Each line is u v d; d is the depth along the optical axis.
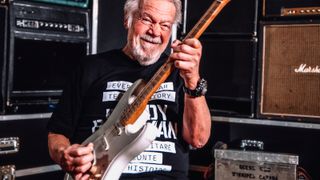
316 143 2.44
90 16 2.93
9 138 2.47
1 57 2.48
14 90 2.54
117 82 1.82
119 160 1.59
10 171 2.47
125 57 1.87
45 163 2.67
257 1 2.60
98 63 1.88
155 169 1.72
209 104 2.80
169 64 1.53
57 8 2.71
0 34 2.46
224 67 2.71
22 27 2.53
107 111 1.79
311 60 2.45
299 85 2.48
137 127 1.59
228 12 2.69
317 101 2.44
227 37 2.70
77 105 1.88
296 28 2.48
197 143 1.75
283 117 2.53
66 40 2.77
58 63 2.77
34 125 2.60
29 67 2.60
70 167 1.60
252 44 2.61
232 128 2.65
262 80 2.59
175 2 1.74
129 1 1.79
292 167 2.38
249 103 2.66
